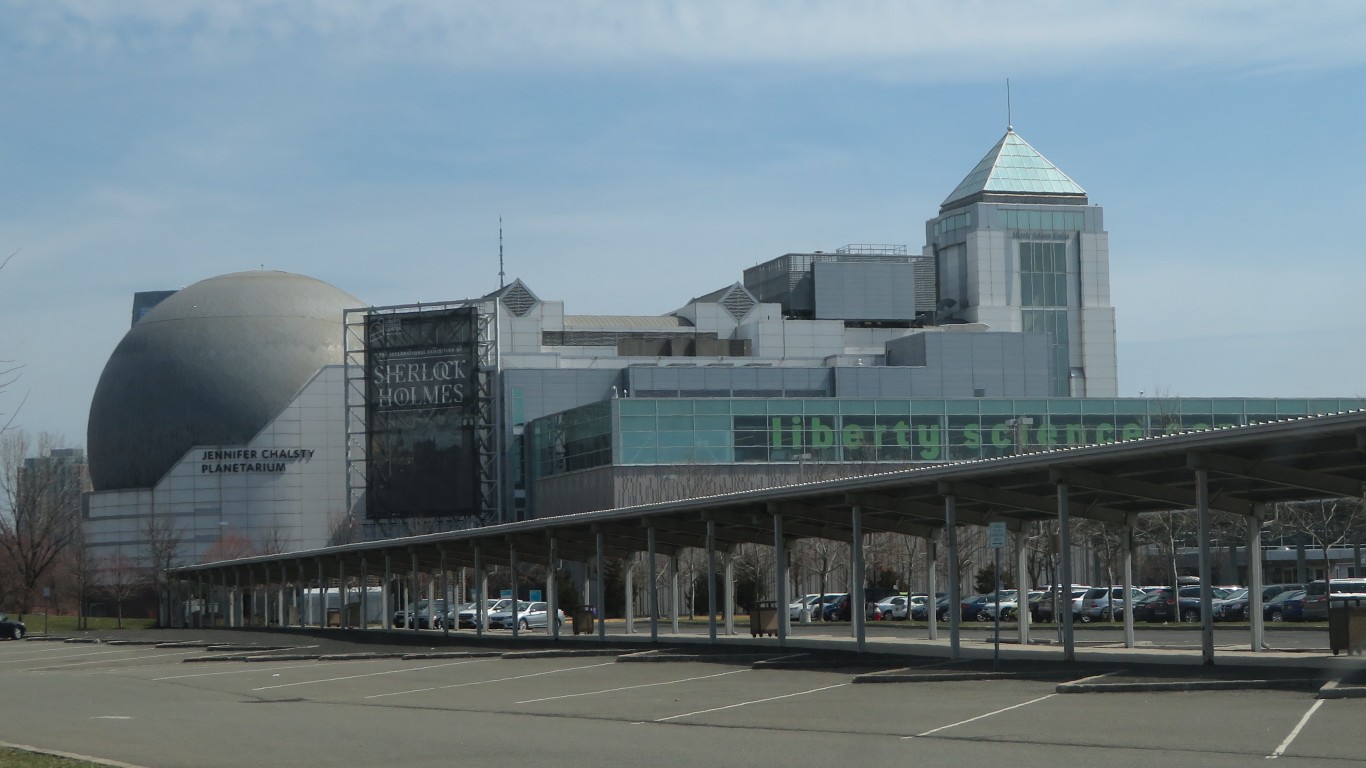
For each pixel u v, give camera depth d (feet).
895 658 118.73
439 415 380.58
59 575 431.84
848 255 481.05
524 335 432.25
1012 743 63.21
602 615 168.96
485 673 124.16
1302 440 85.05
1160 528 240.73
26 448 455.22
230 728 82.58
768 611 173.47
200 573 342.85
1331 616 103.19
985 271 490.49
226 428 453.99
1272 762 54.80
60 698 112.88
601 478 324.19
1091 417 327.67
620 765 60.39
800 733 70.54
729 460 322.14
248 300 477.36
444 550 211.00
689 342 444.55
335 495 436.35
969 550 260.62
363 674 128.88
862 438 325.21
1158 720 68.33
